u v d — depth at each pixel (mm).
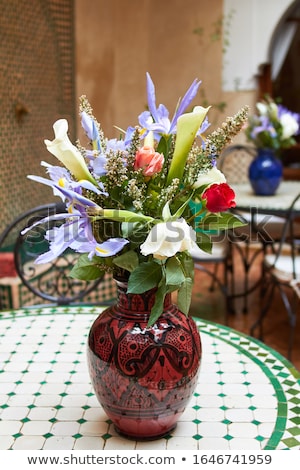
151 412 966
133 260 916
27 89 3727
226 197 870
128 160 929
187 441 1002
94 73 4566
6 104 3549
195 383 1006
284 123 3014
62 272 2152
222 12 4457
